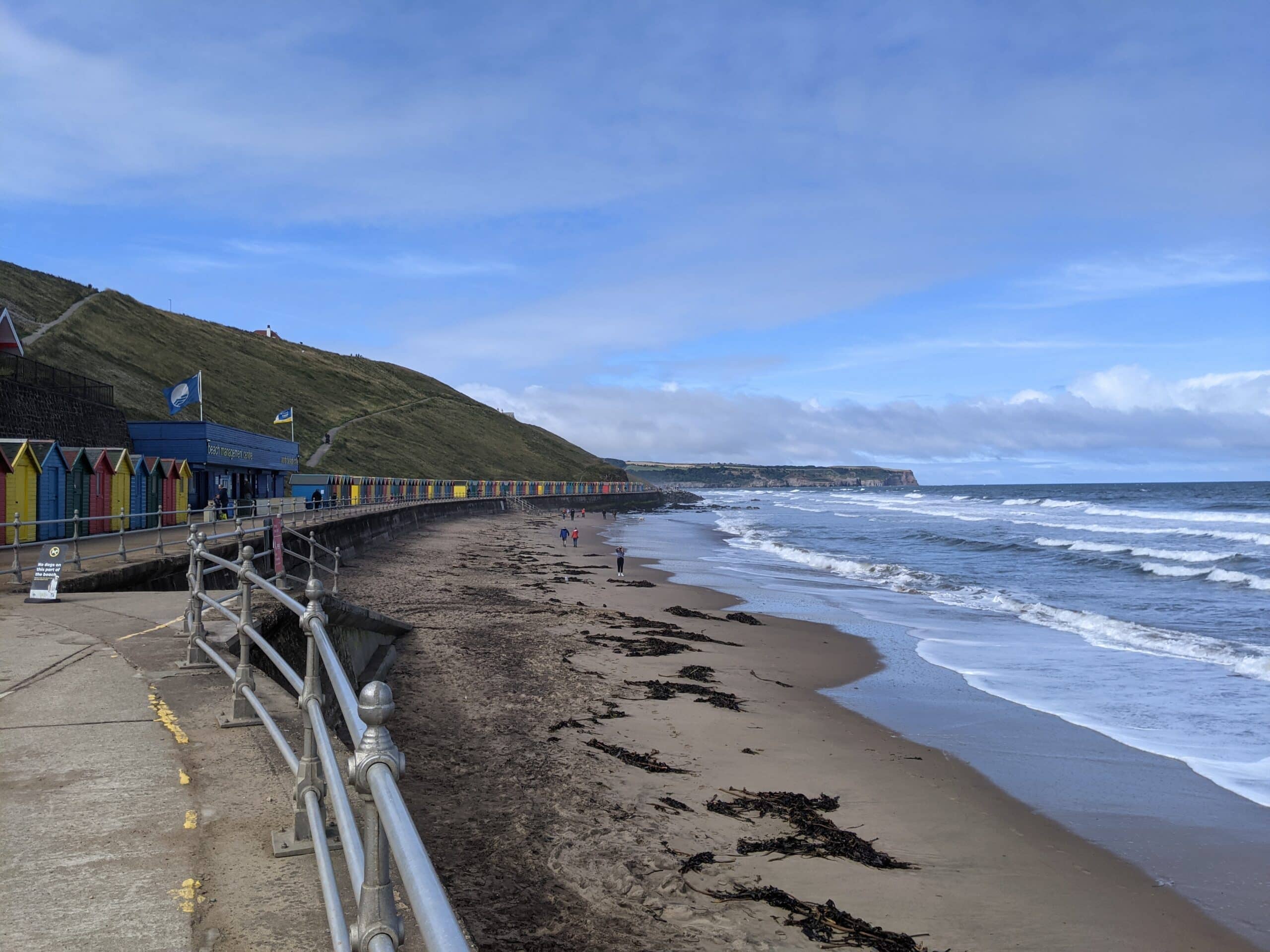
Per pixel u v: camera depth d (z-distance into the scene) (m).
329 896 2.74
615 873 6.86
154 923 3.13
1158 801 9.66
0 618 10.30
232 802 4.37
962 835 8.63
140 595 12.81
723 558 41.53
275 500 39.28
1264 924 6.95
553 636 18.27
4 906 3.25
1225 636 19.64
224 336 140.75
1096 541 44.16
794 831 8.32
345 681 2.52
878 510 97.06
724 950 5.85
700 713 12.70
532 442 185.25
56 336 88.50
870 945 6.18
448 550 40.41
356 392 150.12
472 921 5.88
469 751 9.94
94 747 5.23
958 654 17.78
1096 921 6.93
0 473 21.44
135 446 38.09
